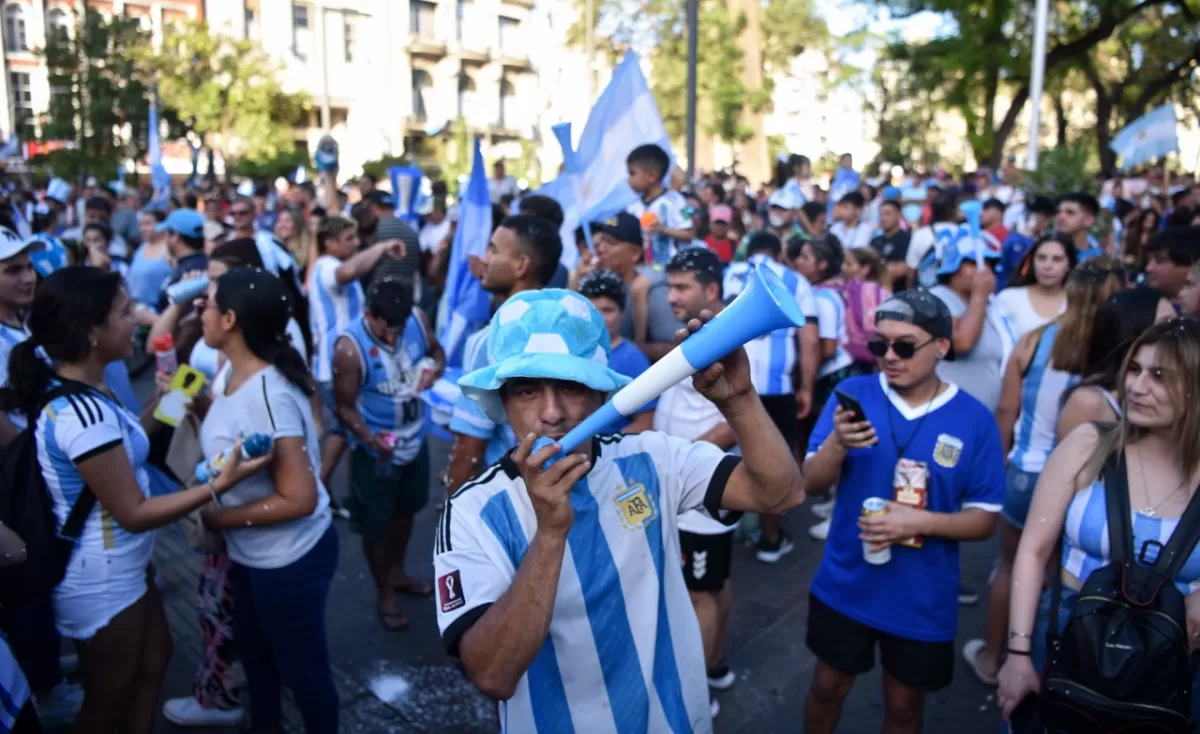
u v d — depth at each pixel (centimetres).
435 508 580
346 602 449
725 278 488
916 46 2384
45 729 326
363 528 410
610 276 319
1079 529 231
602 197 535
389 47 4141
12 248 324
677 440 186
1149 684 197
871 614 269
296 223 745
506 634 140
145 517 255
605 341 158
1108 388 281
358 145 4072
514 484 163
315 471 282
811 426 546
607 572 163
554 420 152
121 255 951
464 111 4438
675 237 601
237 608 300
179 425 299
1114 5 2169
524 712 162
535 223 308
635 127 546
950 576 267
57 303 257
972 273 441
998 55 2170
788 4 3006
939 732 339
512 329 151
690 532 319
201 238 613
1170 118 1065
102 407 255
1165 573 209
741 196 1229
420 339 427
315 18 3981
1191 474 217
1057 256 425
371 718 352
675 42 2694
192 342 399
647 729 164
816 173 3462
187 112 2953
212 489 258
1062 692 205
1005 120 2353
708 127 2203
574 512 163
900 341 261
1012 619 237
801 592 458
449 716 354
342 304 566
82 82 2489
